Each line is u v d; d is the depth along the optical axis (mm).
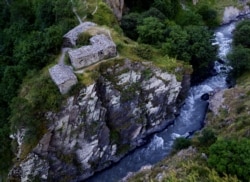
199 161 60125
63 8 85562
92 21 86500
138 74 75312
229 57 89125
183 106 85188
